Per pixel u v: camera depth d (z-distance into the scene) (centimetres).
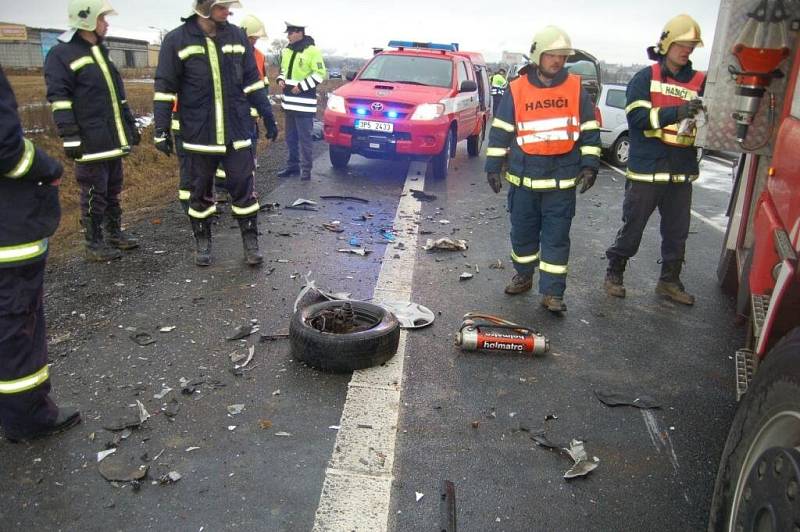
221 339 400
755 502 180
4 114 233
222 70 493
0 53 4809
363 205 784
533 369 384
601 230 735
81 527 240
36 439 291
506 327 415
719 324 470
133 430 301
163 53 484
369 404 334
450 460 291
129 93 2184
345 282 512
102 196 528
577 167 454
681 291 511
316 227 671
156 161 1216
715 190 1049
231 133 505
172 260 546
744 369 282
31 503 251
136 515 247
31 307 269
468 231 691
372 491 267
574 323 459
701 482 286
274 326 423
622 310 489
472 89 1050
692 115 387
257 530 242
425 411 330
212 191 538
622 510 265
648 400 353
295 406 328
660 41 454
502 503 264
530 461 294
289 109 878
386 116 917
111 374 351
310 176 930
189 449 289
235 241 609
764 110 351
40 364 280
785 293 210
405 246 619
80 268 518
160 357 373
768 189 298
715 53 372
